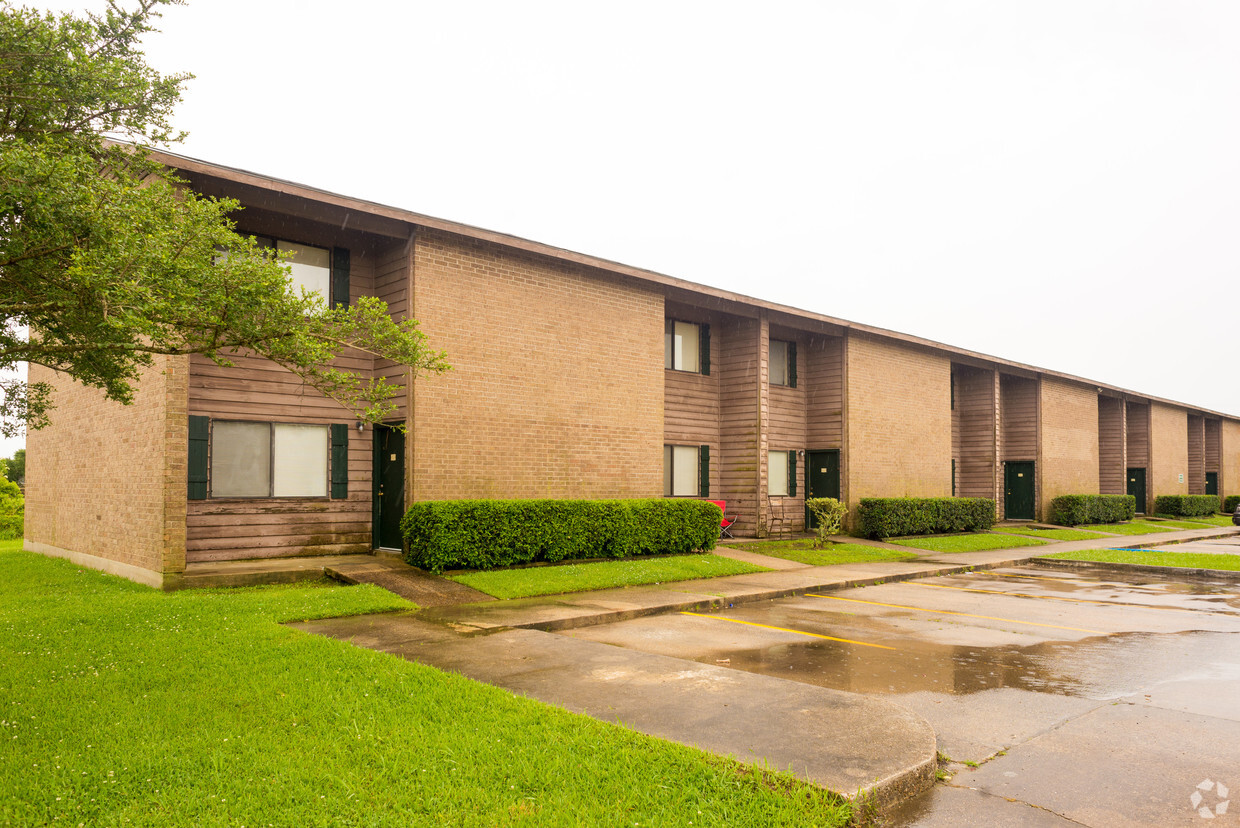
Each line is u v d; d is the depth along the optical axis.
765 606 11.50
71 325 6.28
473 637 8.27
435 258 13.83
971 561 17.41
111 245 5.48
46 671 6.41
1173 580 15.25
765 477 20.36
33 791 4.07
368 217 13.22
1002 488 29.25
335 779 4.27
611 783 4.23
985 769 4.92
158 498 11.47
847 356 22.33
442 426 13.73
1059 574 16.28
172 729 5.05
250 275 6.20
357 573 11.80
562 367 15.72
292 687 5.97
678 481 19.91
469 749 4.70
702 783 4.26
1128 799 4.45
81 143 6.35
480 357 14.36
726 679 6.54
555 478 15.46
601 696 6.02
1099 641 8.96
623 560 14.88
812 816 3.93
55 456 16.47
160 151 10.92
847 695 6.06
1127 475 37.66
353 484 14.09
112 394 7.39
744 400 20.66
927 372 25.05
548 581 11.98
